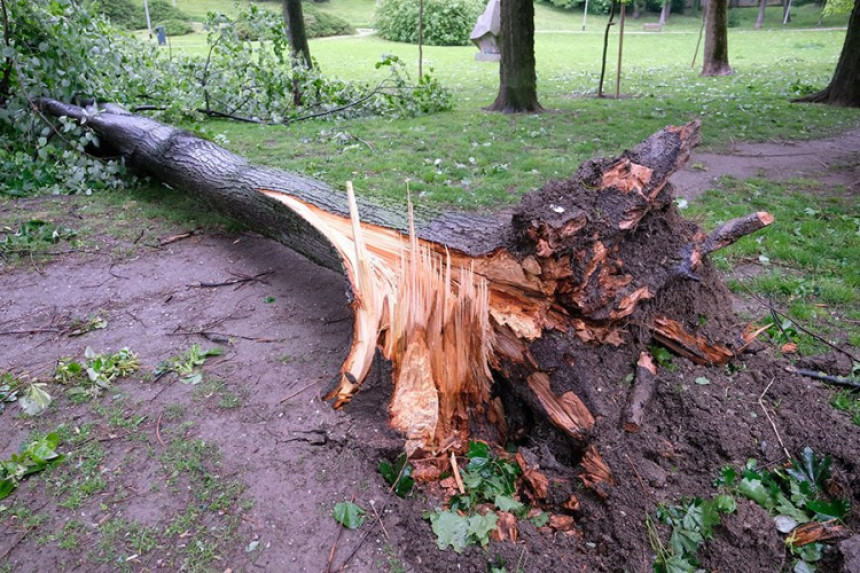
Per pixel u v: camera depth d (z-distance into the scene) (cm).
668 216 291
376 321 269
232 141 820
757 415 254
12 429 276
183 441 264
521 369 261
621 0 1184
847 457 233
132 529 220
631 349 271
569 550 216
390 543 214
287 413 280
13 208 569
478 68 1869
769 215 282
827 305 377
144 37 2573
